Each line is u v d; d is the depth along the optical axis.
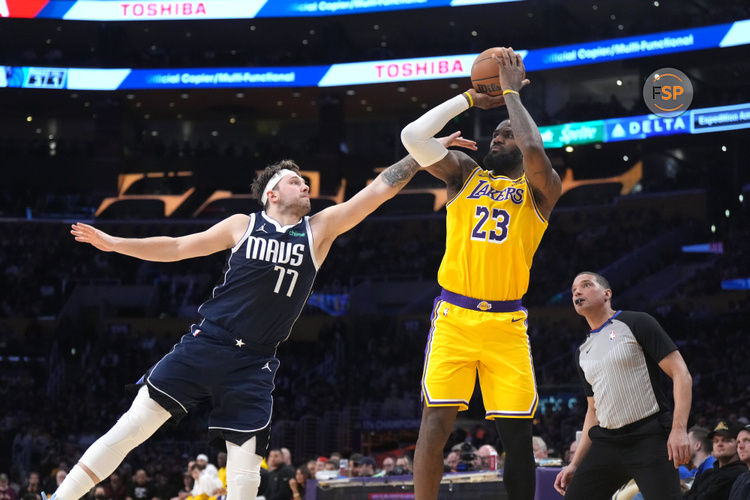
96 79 31.56
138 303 32.00
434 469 4.11
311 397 26.16
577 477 4.99
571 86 33.62
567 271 30.08
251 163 34.62
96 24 31.92
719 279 26.81
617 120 29.22
